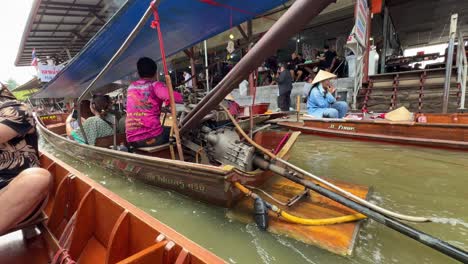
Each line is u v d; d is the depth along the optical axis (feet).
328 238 6.38
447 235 6.63
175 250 4.07
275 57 38.11
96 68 15.98
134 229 4.96
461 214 7.59
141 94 10.39
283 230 6.82
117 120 14.57
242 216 7.63
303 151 14.83
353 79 24.79
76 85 22.33
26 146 5.63
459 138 12.82
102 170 12.87
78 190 6.97
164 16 9.73
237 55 38.63
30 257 5.57
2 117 4.98
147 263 3.84
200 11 9.82
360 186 9.14
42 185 5.19
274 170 8.14
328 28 36.22
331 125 17.22
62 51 48.47
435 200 8.46
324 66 29.76
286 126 19.60
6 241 6.05
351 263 5.73
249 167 8.55
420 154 13.10
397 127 14.61
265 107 24.06
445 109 16.19
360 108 23.50
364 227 6.92
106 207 5.75
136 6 8.78
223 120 10.98
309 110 19.71
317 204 7.87
